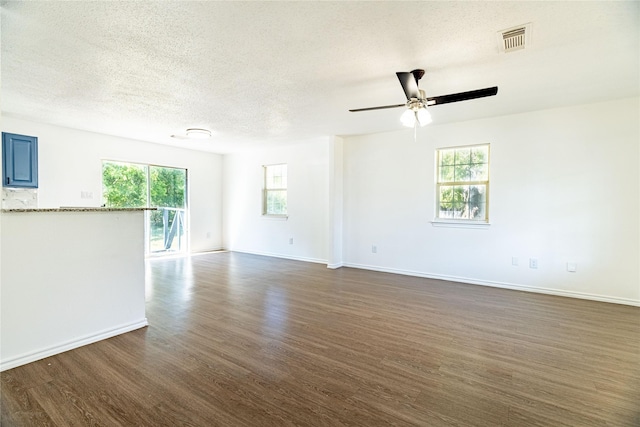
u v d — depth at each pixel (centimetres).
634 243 357
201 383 199
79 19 205
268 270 539
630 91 334
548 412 172
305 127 493
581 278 384
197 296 384
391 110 398
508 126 423
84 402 178
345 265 579
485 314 326
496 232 435
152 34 224
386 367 220
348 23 209
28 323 222
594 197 376
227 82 310
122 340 260
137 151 600
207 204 738
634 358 232
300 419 167
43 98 359
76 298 246
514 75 292
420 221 497
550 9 194
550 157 398
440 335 274
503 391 192
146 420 164
